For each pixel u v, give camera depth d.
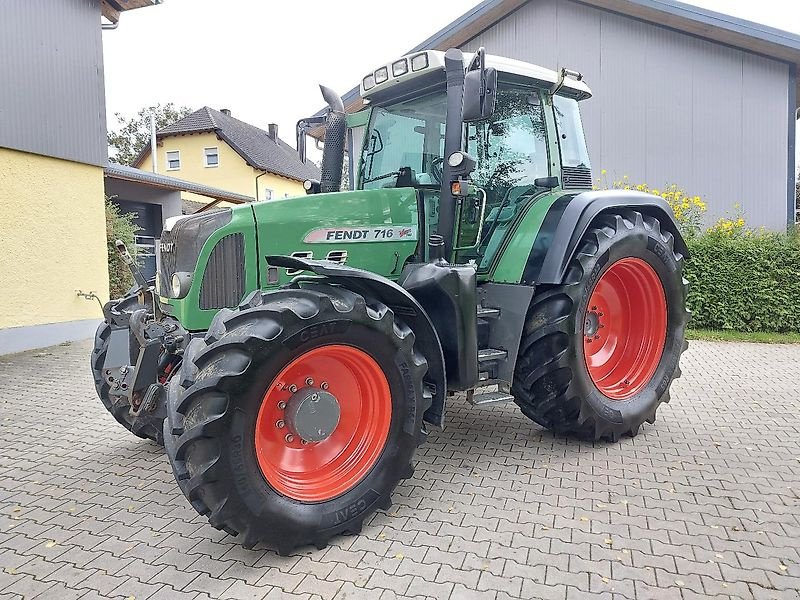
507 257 4.01
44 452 4.25
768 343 8.17
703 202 11.49
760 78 11.24
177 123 32.81
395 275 3.78
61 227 8.70
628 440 4.27
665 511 3.16
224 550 2.86
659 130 11.76
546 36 12.22
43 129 8.31
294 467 2.93
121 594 2.51
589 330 4.37
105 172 11.15
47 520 3.20
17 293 8.09
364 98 4.29
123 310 4.27
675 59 11.55
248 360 2.60
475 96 3.18
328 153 4.40
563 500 3.30
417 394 3.09
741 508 3.19
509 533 2.95
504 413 4.98
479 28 12.65
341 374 3.08
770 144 11.34
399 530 3.00
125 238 10.76
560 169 4.46
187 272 3.39
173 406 2.81
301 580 2.59
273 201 3.47
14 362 7.38
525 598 2.43
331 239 3.54
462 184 3.50
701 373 6.37
